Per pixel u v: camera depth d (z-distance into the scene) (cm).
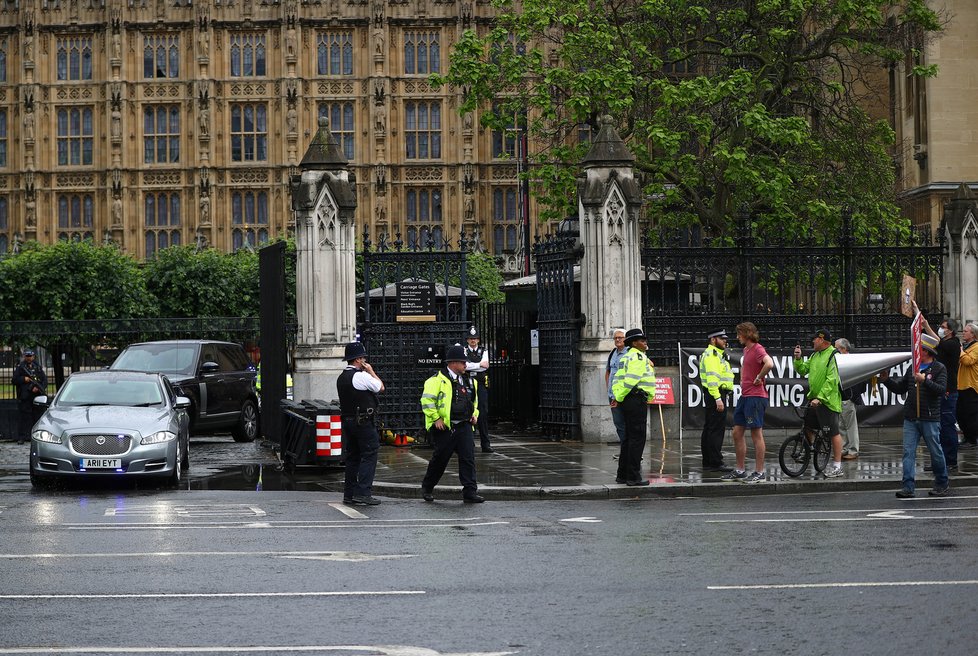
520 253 8344
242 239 9412
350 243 2553
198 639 936
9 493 1997
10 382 3400
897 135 4878
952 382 2036
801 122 3319
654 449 2405
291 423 2333
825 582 1119
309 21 9356
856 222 3394
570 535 1426
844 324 2622
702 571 1183
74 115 9481
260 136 9412
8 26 9450
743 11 3494
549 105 3412
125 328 3347
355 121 9419
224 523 1579
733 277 2969
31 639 938
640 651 891
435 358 2588
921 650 885
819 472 1956
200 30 9331
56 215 9450
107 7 9362
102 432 2038
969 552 1262
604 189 2511
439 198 9438
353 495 1777
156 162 9412
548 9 3456
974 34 4516
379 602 1061
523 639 928
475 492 1788
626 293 2522
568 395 2592
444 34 9412
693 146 3781
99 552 1336
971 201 2662
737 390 2562
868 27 3559
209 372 3005
